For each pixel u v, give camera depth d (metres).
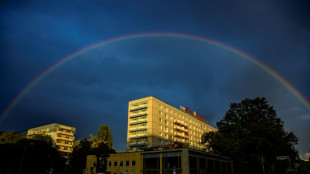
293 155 48.84
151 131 79.38
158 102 86.75
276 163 44.22
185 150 43.78
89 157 61.38
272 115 49.94
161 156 47.16
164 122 86.94
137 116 86.19
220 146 44.81
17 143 61.97
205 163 50.75
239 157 43.62
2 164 57.41
